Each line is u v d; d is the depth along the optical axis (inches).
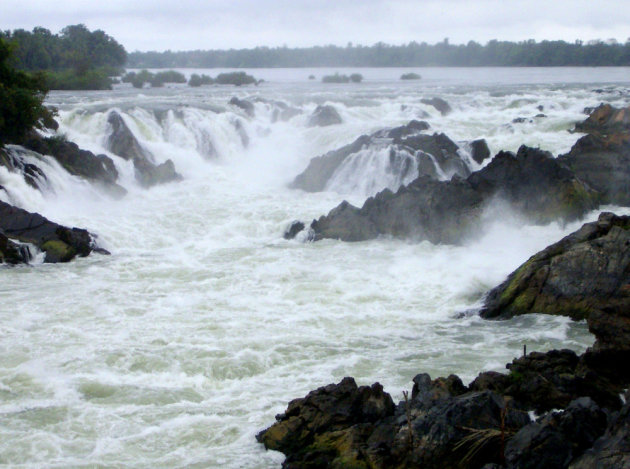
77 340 908.0
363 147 1852.9
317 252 1330.0
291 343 899.4
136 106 2299.5
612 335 740.7
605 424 607.8
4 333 927.7
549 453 578.9
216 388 787.4
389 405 684.1
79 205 1626.5
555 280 988.6
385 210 1417.3
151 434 686.5
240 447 662.5
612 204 1536.7
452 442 609.3
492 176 1465.3
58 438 677.9
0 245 1247.5
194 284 1151.0
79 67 4111.7
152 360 847.1
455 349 883.4
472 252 1279.5
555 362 751.1
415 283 1130.0
